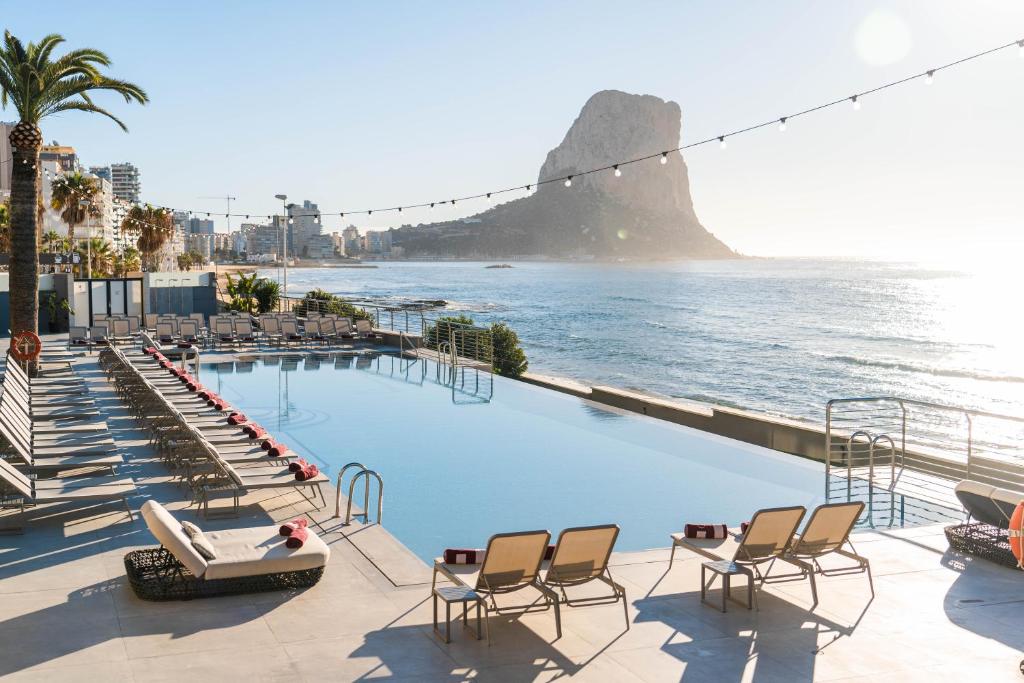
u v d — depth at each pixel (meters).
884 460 12.66
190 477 9.41
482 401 18.23
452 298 122.94
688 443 14.27
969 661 5.76
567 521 9.95
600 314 97.31
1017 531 5.82
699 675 5.49
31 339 18.31
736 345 66.94
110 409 14.97
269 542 7.14
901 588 7.20
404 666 5.56
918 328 82.69
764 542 6.79
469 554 6.58
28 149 19.06
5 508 8.67
